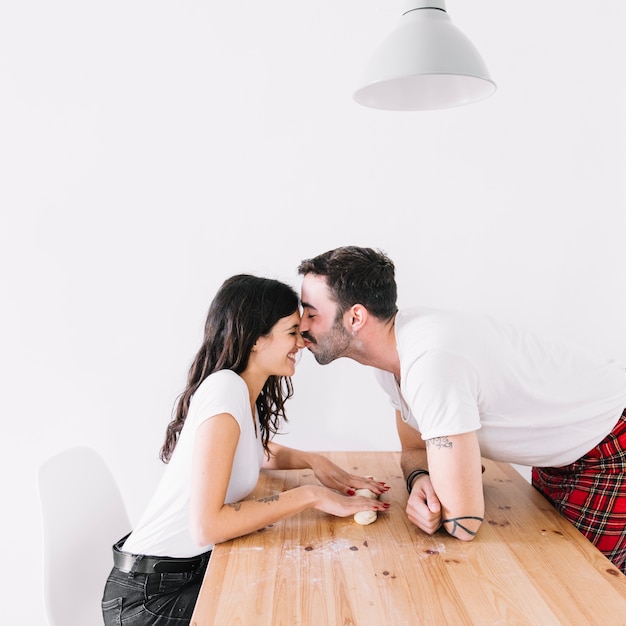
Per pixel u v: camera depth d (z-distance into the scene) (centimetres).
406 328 157
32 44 249
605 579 129
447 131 254
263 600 122
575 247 258
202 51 251
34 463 259
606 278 259
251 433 161
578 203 256
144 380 258
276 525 156
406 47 157
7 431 258
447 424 141
